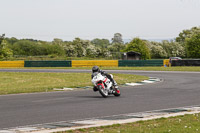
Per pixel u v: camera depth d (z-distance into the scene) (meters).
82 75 45.88
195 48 145.50
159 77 41.59
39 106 16.86
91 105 17.14
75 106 16.78
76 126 11.48
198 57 147.50
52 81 37.22
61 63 77.44
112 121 12.36
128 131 10.31
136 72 53.81
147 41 170.88
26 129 11.04
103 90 20.89
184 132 10.09
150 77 41.44
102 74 21.45
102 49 147.50
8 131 10.72
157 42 178.62
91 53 144.62
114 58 115.31
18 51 133.00
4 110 15.56
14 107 16.56
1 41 113.12
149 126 11.15
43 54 134.00
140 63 75.25
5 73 51.06
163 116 13.55
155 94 22.47
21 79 40.38
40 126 11.59
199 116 13.30
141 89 26.22
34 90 26.17
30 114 14.34
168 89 26.06
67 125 11.69
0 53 109.38
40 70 62.38
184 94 22.38
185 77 41.09
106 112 14.84
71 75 46.03
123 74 46.91
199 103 17.92
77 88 28.39
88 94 23.11
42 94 23.41
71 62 77.50
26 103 18.16
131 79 37.62
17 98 20.89
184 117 13.10
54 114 14.31
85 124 11.86
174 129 10.56
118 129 10.70
